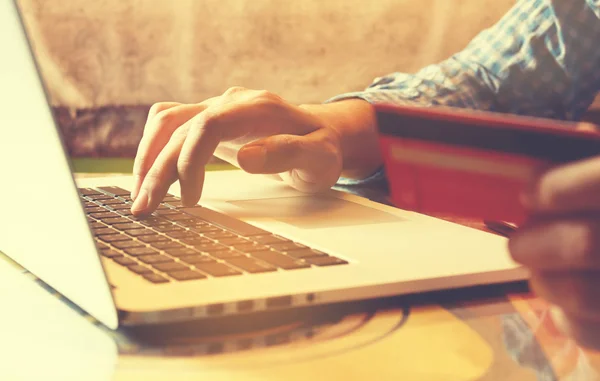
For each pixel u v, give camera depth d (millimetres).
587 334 325
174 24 1491
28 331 357
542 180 303
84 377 303
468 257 465
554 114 1056
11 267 474
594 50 1057
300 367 321
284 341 353
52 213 340
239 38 1524
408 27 1597
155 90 1507
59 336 351
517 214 321
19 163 344
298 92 1576
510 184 316
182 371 312
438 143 337
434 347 351
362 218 588
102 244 466
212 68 1526
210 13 1501
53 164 313
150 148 657
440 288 421
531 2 1078
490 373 323
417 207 359
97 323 371
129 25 1471
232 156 757
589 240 300
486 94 1027
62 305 399
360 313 399
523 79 1037
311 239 506
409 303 416
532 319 396
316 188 701
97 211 588
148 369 314
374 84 1044
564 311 330
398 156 358
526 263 323
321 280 398
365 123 848
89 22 1454
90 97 1475
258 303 363
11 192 373
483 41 1081
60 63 1453
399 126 355
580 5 1044
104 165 1019
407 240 512
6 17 291
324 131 728
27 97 307
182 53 1506
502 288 444
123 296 356
